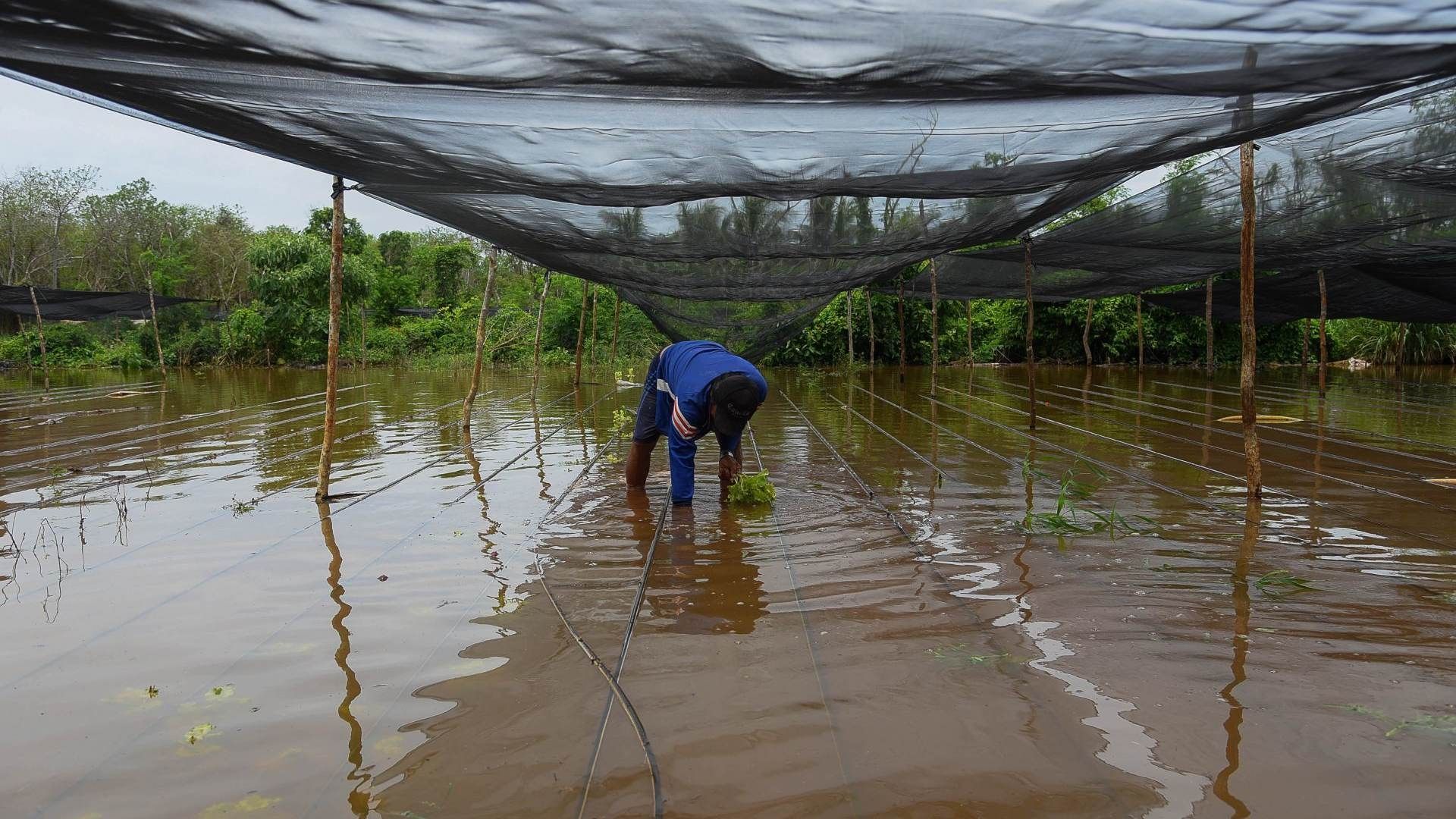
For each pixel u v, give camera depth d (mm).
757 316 11781
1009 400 14461
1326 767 2508
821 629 3656
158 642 3604
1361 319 24031
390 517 5820
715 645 3492
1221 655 3346
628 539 5172
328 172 5137
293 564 4707
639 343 27141
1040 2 2635
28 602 4137
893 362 26453
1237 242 10102
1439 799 2336
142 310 27641
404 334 30469
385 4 2605
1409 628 3619
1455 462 7770
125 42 2951
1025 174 5066
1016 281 16016
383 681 3178
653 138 4289
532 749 2656
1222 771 2488
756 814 2285
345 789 2445
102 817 2338
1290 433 9906
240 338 28891
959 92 3527
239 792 2451
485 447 9148
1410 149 6820
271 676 3240
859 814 2275
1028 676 3162
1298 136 6531
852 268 9164
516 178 5141
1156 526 5422
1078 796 2363
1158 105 3830
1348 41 2965
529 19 2727
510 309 28562
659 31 2822
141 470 7895
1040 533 5238
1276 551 4805
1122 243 10305
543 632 3648
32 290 20016
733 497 6090
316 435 10438
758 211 7055
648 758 2588
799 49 3002
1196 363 25062
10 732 2834
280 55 3059
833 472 7414
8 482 7355
